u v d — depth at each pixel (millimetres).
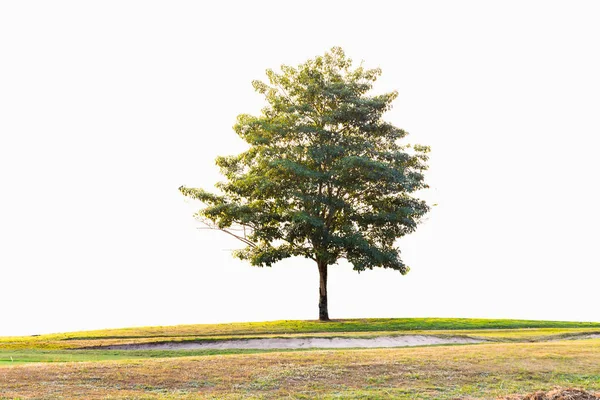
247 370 19031
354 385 17766
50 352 25734
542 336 30531
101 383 17422
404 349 22859
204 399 16297
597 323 40469
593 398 16562
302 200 39156
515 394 17031
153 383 17609
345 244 38844
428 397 16812
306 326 37094
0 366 19297
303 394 16891
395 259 40000
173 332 34625
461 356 21031
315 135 41062
